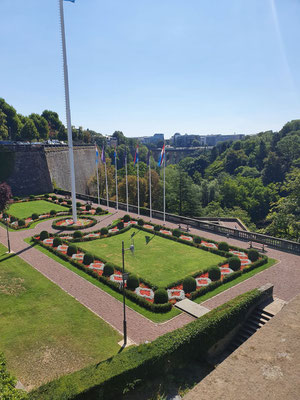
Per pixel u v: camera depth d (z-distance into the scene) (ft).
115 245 126.82
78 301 81.35
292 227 151.64
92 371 48.62
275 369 32.78
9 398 37.73
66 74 145.59
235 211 248.32
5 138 351.67
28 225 155.63
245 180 320.70
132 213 186.50
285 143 388.78
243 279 94.22
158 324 70.95
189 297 82.23
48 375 55.36
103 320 72.54
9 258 111.65
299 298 49.83
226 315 64.95
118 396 48.83
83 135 480.23
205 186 304.91
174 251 118.83
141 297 80.48
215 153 490.90
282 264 106.32
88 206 192.54
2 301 81.20
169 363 55.47
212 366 59.62
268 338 38.78
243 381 31.09
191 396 29.32
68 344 63.82
